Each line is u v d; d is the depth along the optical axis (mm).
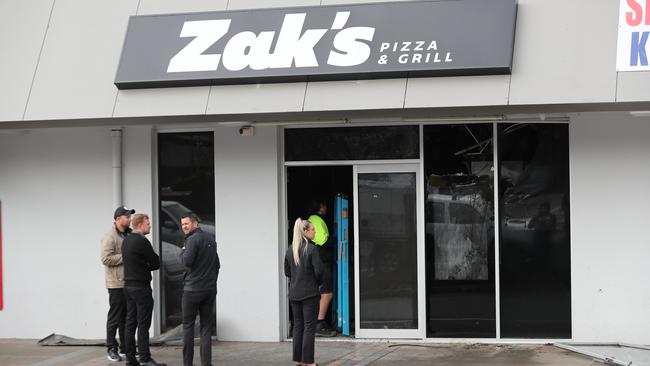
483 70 9156
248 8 10273
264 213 10758
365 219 10781
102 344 10805
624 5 9164
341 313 10961
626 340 9961
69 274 11297
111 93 10250
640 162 9945
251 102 9781
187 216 8953
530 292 10273
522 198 10312
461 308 10422
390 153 10625
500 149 10336
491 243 10344
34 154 11422
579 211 10086
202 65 9953
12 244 11469
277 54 9805
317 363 9258
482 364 9094
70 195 11320
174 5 10508
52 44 10672
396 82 9469
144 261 9242
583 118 10062
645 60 8969
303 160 10820
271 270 10719
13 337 11453
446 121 10297
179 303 11164
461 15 9477
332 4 10016
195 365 9438
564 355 9500
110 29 10578
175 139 11164
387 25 9664
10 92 10547
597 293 10031
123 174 11141
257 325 10750
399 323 10680
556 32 9273
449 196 10469
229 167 10852
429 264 10500
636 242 9945
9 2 11000
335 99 9562
